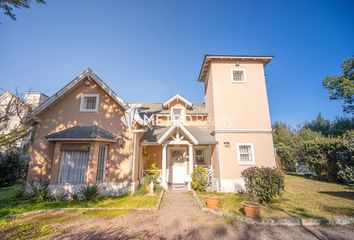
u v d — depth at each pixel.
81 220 6.81
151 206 8.63
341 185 14.84
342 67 26.41
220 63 15.02
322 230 5.98
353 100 27.08
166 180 14.12
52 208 8.21
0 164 15.11
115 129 11.97
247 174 9.12
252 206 6.95
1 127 9.70
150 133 15.09
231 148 13.52
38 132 11.77
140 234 5.66
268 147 13.59
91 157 10.73
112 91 12.05
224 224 6.48
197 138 14.16
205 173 13.22
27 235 5.50
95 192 9.96
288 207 8.24
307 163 20.66
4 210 7.79
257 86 14.60
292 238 5.41
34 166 11.26
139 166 13.44
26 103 10.66
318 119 40.97
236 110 14.13
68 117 12.10
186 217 7.21
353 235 5.60
